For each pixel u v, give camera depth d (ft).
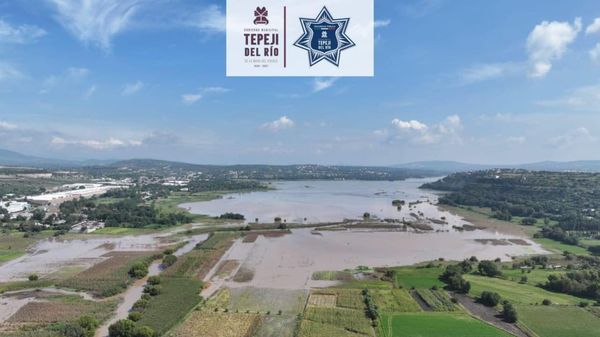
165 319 282.97
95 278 375.25
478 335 266.36
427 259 475.31
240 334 264.31
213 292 347.15
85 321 266.57
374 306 307.99
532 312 303.48
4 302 320.70
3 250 497.46
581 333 270.87
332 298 333.01
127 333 250.98
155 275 391.04
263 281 378.53
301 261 455.63
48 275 393.29
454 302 323.57
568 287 344.28
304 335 262.06
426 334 267.18
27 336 254.06
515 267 429.79
